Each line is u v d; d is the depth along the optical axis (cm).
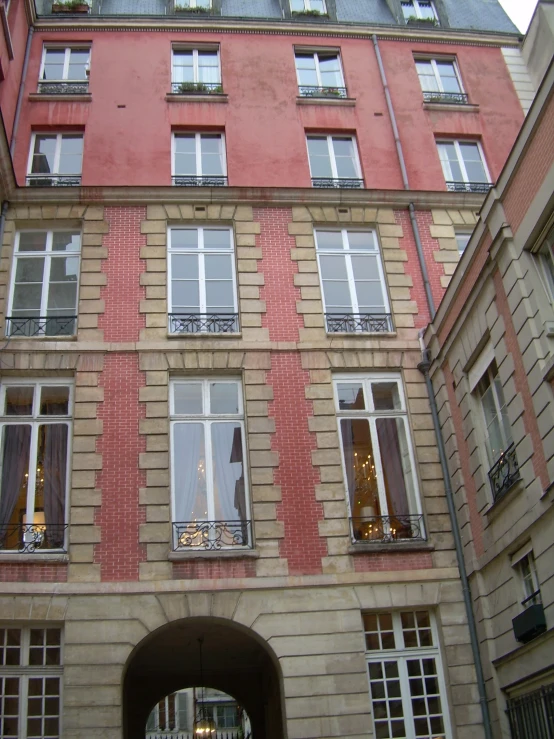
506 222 1216
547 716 1065
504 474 1233
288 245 1633
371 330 1573
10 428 1383
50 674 1195
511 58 2073
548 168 1107
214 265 1617
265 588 1267
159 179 1709
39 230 1619
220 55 1936
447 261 1669
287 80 1905
